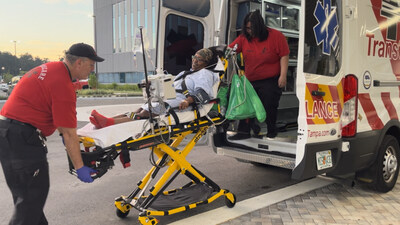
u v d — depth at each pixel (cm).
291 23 644
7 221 369
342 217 357
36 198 258
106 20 4075
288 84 658
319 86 347
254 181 492
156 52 465
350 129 379
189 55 505
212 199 366
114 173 535
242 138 446
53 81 251
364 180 426
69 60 263
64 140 263
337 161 373
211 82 367
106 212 388
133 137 309
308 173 344
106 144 291
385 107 427
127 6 3641
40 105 251
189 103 349
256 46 444
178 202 355
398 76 457
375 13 412
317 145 346
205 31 520
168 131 332
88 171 268
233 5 524
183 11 480
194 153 659
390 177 442
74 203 414
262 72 443
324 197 414
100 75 4388
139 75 3638
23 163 249
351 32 378
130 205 360
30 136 250
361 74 390
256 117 401
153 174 348
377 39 415
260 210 376
